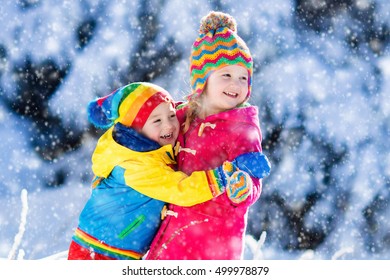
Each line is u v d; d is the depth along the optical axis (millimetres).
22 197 4617
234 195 3783
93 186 4234
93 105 4352
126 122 4160
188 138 4152
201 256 3928
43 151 12211
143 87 4188
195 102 4238
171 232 4000
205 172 3857
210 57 4172
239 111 4086
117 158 4062
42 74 12531
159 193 3924
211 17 4270
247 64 4207
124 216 4090
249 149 3963
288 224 11781
